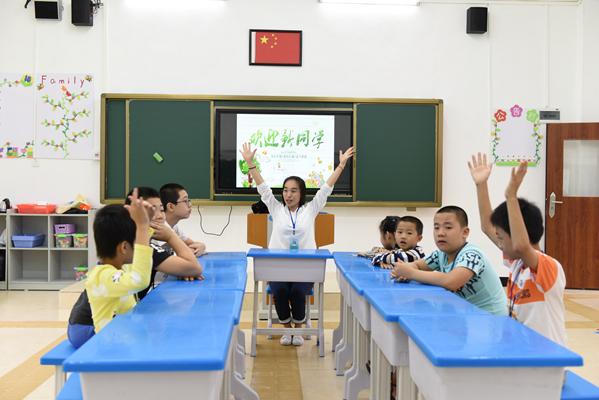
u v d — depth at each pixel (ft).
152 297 5.99
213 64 19.27
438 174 19.36
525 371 3.84
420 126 19.44
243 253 10.77
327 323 14.37
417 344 4.34
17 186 19.03
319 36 19.48
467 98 19.77
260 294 16.11
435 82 19.70
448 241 7.52
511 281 6.32
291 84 19.45
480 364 3.76
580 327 13.82
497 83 19.83
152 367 3.65
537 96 19.89
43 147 19.01
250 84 19.36
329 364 10.82
